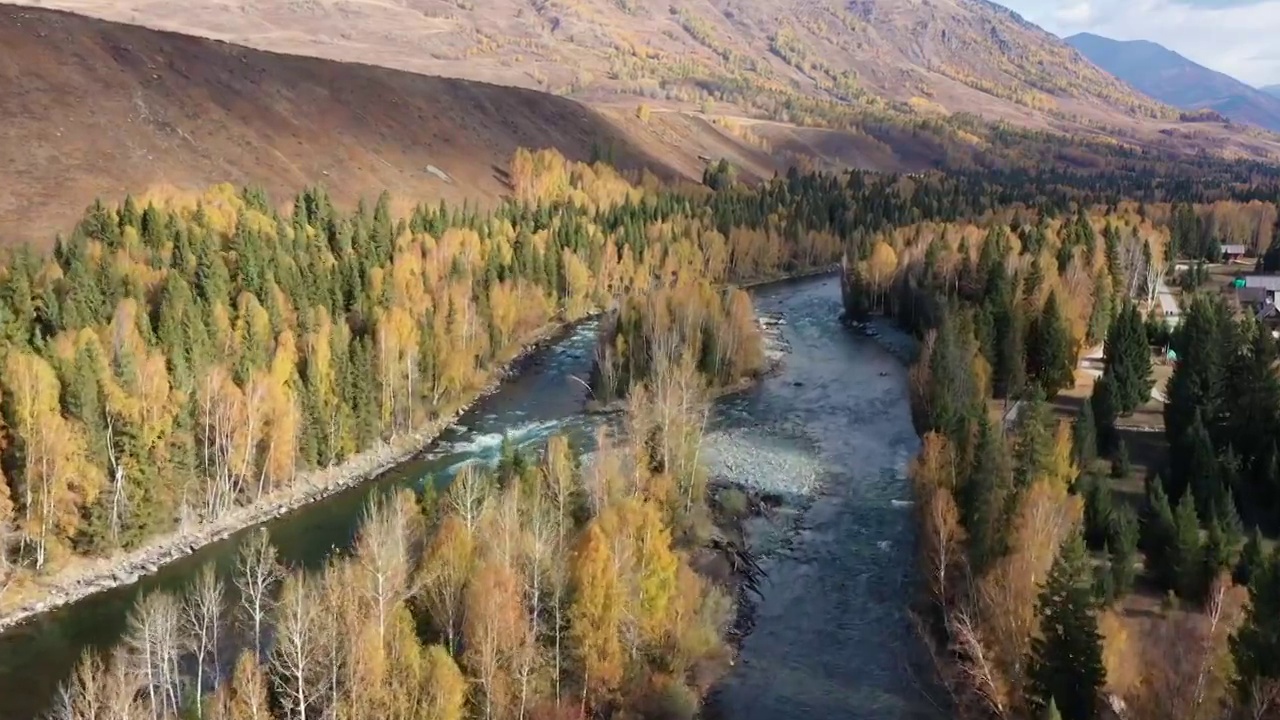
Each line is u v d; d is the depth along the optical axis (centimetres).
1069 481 5553
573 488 5409
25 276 6719
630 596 4322
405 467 7450
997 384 8475
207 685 4009
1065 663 3747
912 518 6481
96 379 5775
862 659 4938
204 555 5903
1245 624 3741
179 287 6919
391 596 3862
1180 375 6600
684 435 6175
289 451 6762
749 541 6281
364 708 3459
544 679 3972
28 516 5447
